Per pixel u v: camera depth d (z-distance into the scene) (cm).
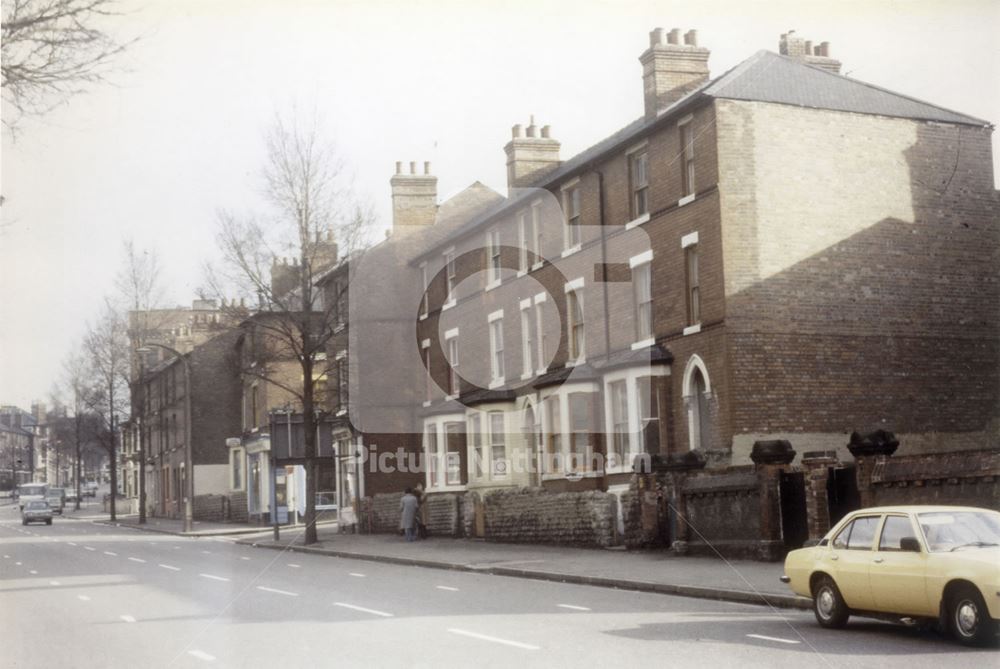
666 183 1881
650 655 978
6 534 4188
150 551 2447
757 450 1814
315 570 1828
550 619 1266
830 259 1945
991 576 999
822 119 1986
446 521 2077
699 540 1955
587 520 2080
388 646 1050
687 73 2414
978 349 2055
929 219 2080
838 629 1161
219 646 1076
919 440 1973
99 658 1045
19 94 909
